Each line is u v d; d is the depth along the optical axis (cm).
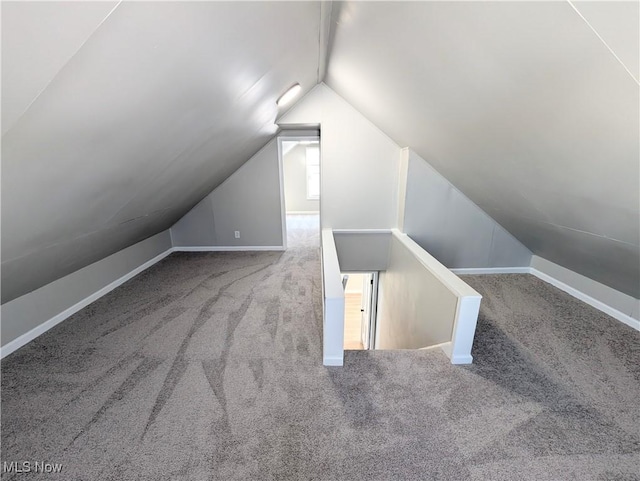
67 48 62
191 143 181
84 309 255
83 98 80
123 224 226
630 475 120
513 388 166
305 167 707
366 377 173
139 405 153
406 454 128
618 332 225
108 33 66
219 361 188
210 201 407
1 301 185
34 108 71
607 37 73
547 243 272
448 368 182
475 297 172
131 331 222
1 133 71
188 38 90
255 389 164
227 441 134
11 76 60
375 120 300
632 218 143
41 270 184
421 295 254
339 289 184
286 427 140
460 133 187
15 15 50
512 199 230
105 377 174
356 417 146
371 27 141
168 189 236
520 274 348
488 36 100
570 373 179
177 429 139
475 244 341
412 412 149
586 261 241
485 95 133
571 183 151
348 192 344
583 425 142
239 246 429
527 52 96
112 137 110
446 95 155
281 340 211
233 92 154
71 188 123
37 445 132
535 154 149
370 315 496
